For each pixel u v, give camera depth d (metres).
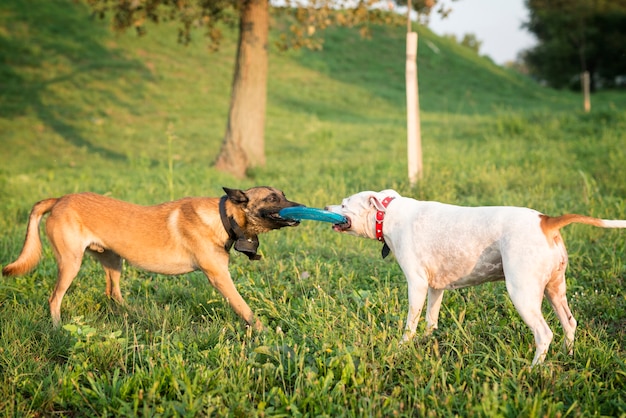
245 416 3.95
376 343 4.75
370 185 11.06
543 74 53.44
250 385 4.32
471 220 4.69
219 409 3.96
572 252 7.16
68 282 5.78
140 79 26.52
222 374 4.34
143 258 5.79
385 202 5.14
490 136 18.00
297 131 21.64
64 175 13.88
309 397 4.02
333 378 4.36
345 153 17.34
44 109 22.08
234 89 14.79
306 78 31.41
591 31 48.88
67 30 29.20
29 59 25.97
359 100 28.92
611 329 5.31
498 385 4.09
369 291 5.91
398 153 16.06
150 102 24.38
